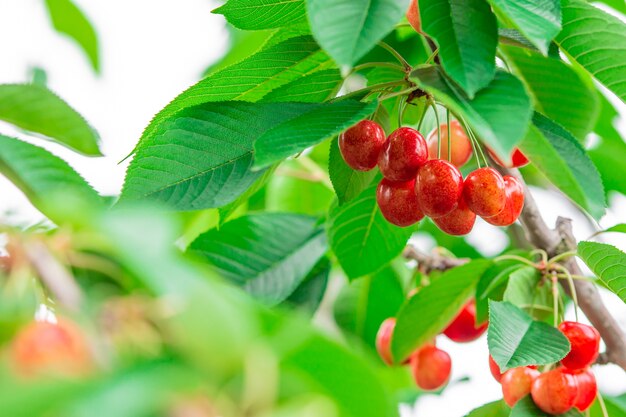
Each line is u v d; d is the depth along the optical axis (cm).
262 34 113
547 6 77
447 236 122
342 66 72
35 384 45
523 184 93
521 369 89
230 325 53
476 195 84
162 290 51
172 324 56
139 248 50
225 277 100
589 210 79
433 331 98
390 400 62
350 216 96
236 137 84
